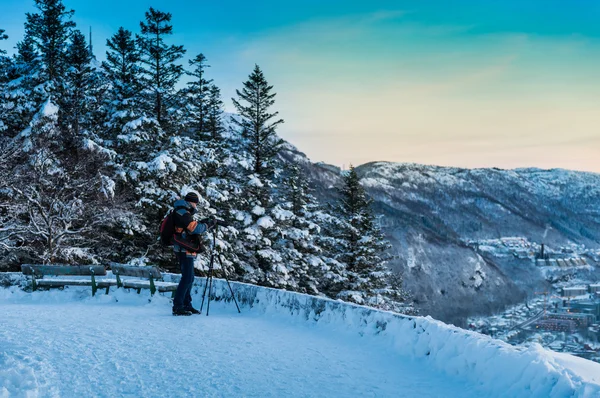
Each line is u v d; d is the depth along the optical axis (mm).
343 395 4305
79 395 4035
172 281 11484
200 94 34000
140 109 22531
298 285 28906
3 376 4039
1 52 26406
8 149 17094
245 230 24656
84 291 10828
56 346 5676
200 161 22422
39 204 16891
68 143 20078
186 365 5148
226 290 9945
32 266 10977
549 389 3654
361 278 30469
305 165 178750
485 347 4598
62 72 23172
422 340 5520
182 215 8297
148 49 24766
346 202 32875
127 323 7480
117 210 18906
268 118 30547
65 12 24016
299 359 5531
